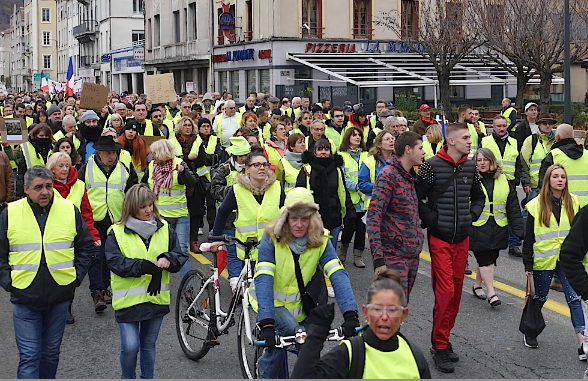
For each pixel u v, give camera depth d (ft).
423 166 22.13
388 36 127.65
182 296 23.17
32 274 18.60
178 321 23.24
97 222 28.35
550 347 23.53
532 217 22.93
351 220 33.99
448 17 102.94
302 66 121.39
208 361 22.61
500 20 93.71
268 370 17.20
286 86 120.06
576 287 18.66
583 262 19.45
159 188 29.09
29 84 374.22
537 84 123.85
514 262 35.12
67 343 24.50
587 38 88.79
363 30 126.72
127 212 18.90
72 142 33.22
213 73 141.90
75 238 19.45
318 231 16.30
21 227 18.67
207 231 43.16
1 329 26.43
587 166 30.78
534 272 23.24
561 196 22.90
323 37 123.13
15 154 43.45
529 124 41.50
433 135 36.65
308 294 16.55
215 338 21.58
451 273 21.97
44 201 18.81
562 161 30.73
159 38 174.19
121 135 35.68
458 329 25.36
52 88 169.27
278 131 35.73
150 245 18.89
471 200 22.97
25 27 390.63
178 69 163.22
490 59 104.83
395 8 127.13
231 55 133.28
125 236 18.81
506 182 27.94
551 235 22.79
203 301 22.24
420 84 108.47
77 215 19.47
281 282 16.55
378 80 117.70
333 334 15.33
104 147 28.07
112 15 214.69
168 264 18.74
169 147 29.09
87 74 240.53
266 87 123.95
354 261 34.58
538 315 22.97
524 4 90.17
